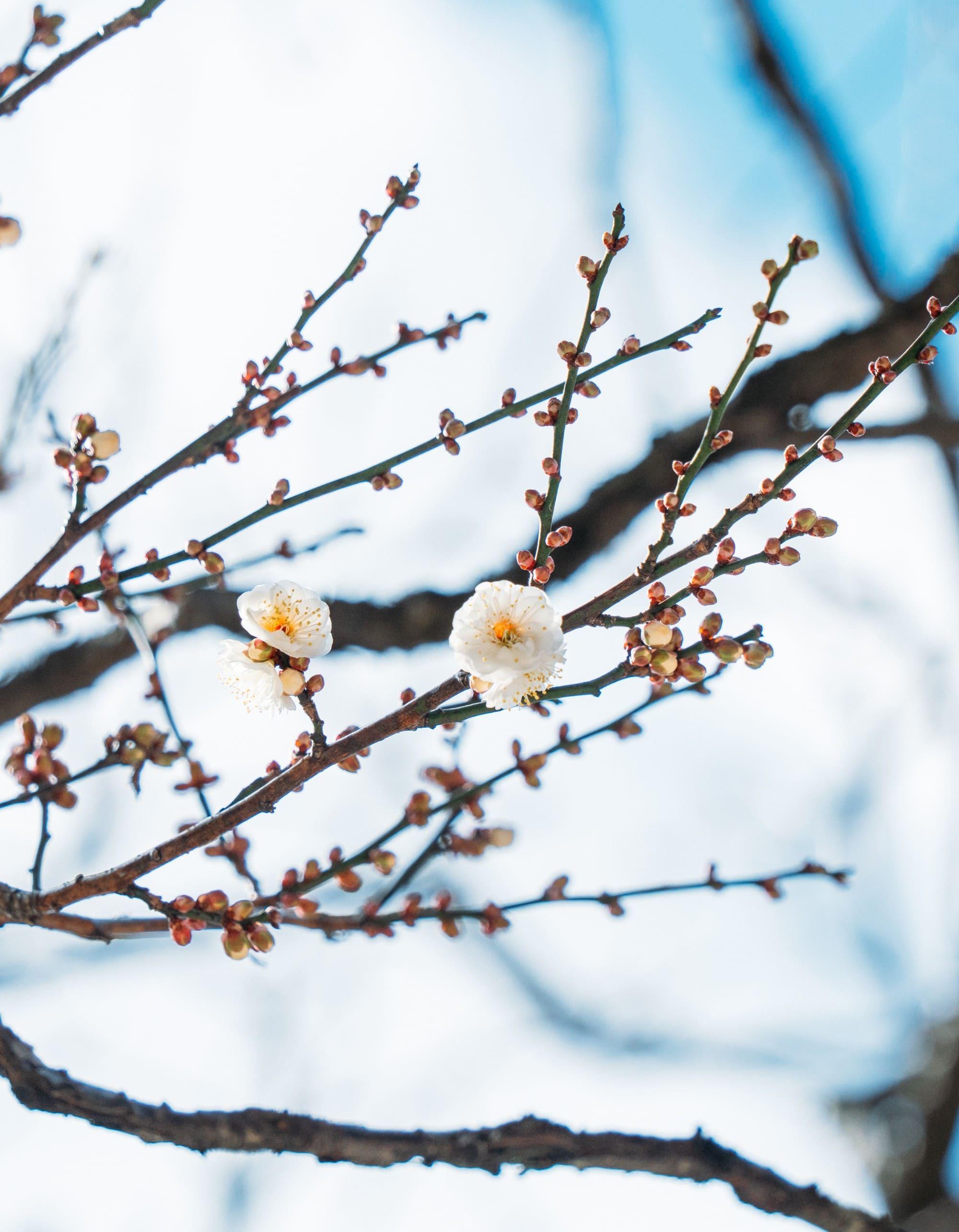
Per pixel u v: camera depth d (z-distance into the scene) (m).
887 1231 0.92
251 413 0.88
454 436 0.88
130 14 0.86
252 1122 0.91
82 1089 0.90
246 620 0.85
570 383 0.85
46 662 1.12
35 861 0.88
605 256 0.85
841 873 0.92
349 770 0.85
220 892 0.86
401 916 0.91
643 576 0.84
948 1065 1.92
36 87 0.86
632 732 0.90
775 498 0.84
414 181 0.89
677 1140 0.92
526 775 0.90
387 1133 0.91
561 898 0.91
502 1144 0.91
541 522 0.84
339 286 0.89
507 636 0.83
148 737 0.89
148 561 0.88
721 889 0.92
